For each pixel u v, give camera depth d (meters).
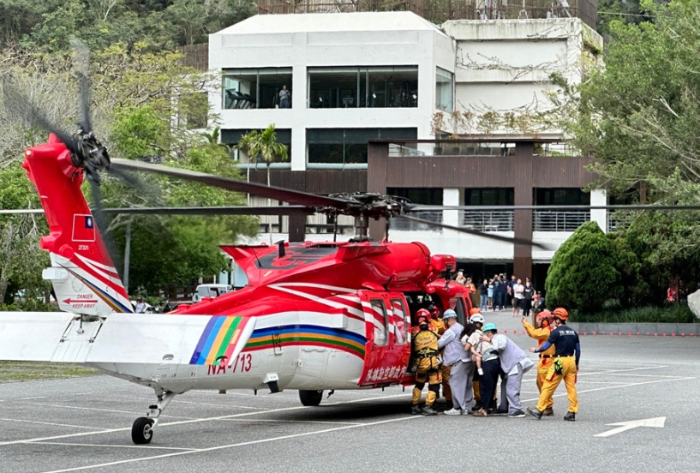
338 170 131.12
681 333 80.19
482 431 32.25
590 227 84.38
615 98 76.12
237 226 79.12
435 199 120.81
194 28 185.38
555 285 84.62
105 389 46.53
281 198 31.11
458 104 140.38
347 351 34.34
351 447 29.02
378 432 32.22
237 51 133.75
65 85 77.88
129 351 26.59
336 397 43.41
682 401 40.12
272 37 133.12
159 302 89.94
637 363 59.62
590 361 60.94
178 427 33.84
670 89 71.44
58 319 28.11
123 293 28.42
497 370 36.12
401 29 131.62
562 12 143.62
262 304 32.53
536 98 138.00
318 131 132.38
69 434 32.06
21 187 67.94
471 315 40.59
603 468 25.53
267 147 126.94
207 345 26.50
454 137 130.62
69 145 26.03
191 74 106.69
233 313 31.88
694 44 67.88
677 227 75.38
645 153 72.88
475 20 139.88
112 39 166.38
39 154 26.19
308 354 33.44
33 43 158.38
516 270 118.56
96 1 183.12
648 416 35.66
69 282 26.91
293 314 33.09
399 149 121.94
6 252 68.50
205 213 30.38
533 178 117.75
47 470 25.28
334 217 35.03
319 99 133.00
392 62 130.75
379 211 34.75
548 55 137.75
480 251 119.44
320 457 27.28
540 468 25.53
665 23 71.06
